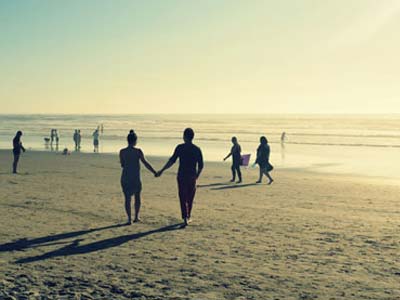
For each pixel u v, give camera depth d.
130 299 5.35
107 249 7.78
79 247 7.93
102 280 6.06
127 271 6.49
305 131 89.44
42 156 32.38
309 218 10.82
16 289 5.70
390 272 6.44
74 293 5.55
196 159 9.80
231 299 5.33
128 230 9.38
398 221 10.48
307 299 5.32
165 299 5.34
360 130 94.12
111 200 13.44
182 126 122.06
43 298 5.39
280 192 15.76
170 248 7.86
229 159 33.34
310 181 19.58
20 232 9.11
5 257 7.23
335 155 37.81
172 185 17.52
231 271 6.48
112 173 21.52
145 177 20.41
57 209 11.84
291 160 33.34
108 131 90.12
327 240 8.51
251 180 19.86
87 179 19.00
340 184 18.36
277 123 152.75
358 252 7.60
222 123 153.50
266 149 18.59
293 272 6.44
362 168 27.94
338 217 10.98
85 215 11.05
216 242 8.33
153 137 66.69
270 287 5.77
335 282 5.97
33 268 6.63
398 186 17.80
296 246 8.02
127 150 10.02
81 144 50.84
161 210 11.88
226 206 12.66
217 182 18.95
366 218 10.85
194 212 11.63
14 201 13.09
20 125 130.12
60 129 101.00
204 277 6.20
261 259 7.15
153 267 6.69
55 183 17.53
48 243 8.20
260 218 10.79
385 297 5.39
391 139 61.06
